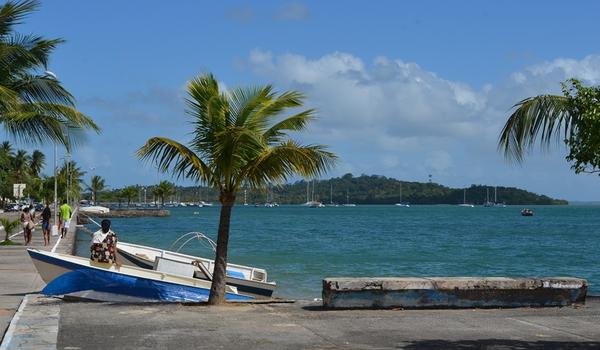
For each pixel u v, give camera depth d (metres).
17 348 9.39
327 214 185.88
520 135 12.28
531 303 13.70
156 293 15.69
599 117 9.48
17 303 14.55
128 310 13.33
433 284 13.44
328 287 13.34
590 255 49.09
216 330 11.03
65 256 16.70
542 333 10.86
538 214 189.50
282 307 13.91
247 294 19.94
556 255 48.94
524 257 47.06
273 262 39.97
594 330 11.13
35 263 16.28
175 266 19.31
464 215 175.62
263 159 13.66
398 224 112.44
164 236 69.06
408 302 13.41
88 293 15.09
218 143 13.70
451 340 10.27
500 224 114.12
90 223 97.06
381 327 11.38
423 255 47.50
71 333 10.69
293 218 147.25
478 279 13.76
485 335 10.69
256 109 13.99
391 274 35.09
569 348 9.70
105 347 9.60
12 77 22.02
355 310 13.30
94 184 180.38
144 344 9.84
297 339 10.30
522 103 12.20
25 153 137.00
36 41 21.72
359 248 54.09
